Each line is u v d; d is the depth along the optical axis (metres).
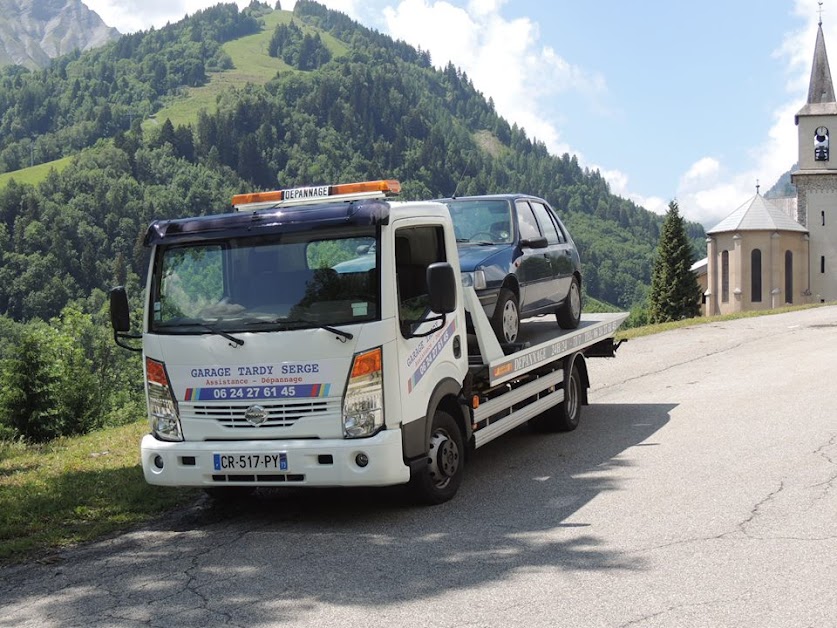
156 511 8.08
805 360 16.81
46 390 22.16
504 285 9.52
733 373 15.69
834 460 8.59
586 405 12.78
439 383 7.76
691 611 4.88
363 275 7.12
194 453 7.23
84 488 8.95
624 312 13.77
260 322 7.16
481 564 5.94
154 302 7.51
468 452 8.61
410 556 6.22
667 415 11.83
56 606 5.55
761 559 5.75
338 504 7.97
